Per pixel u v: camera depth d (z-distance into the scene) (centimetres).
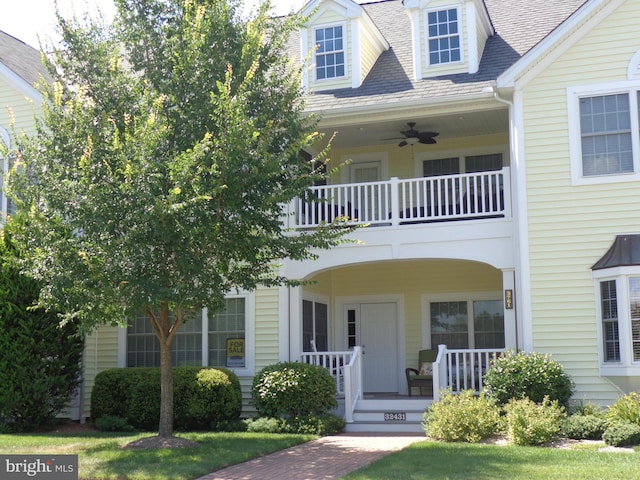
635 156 1436
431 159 1895
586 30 1488
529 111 1508
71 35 1236
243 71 1211
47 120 1203
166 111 1213
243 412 1645
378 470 989
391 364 1902
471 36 1748
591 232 1444
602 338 1409
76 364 1573
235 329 1691
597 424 1243
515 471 958
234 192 1148
